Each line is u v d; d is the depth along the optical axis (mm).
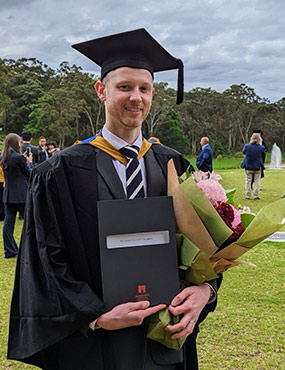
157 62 1834
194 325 1641
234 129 65375
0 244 6477
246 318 3656
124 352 1555
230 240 1539
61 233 1592
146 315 1460
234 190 1892
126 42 1692
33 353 1577
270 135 64000
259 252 5684
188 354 1797
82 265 1572
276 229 1505
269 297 4117
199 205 1501
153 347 1602
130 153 1702
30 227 1641
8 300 4164
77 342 1616
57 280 1517
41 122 52812
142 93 1685
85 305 1467
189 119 61406
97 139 1725
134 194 1663
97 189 1630
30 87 62875
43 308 1566
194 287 1578
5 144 5699
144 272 1493
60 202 1605
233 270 4918
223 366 2955
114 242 1493
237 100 66375
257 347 3195
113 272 1481
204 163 10930
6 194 5656
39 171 1671
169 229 1515
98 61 1794
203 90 68125
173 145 56594
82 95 53969
